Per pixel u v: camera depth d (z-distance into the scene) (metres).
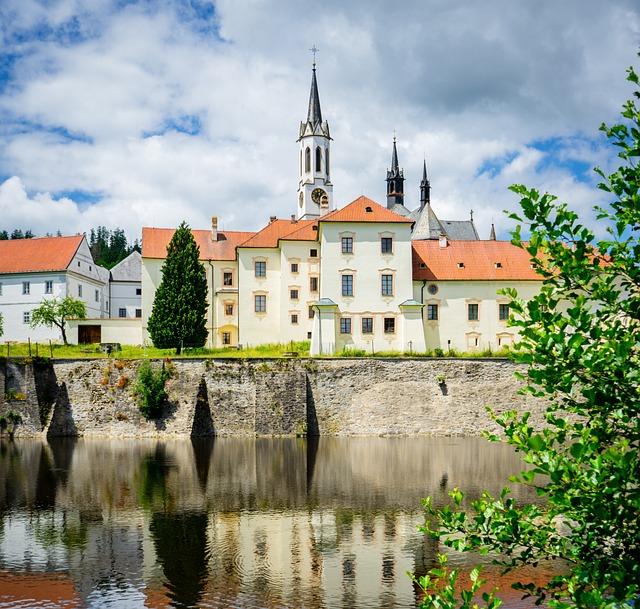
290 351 70.06
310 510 31.53
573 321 8.02
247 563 24.20
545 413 9.16
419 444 53.75
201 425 58.81
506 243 77.56
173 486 36.84
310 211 114.50
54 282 90.06
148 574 23.12
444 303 72.56
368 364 60.16
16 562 24.41
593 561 8.38
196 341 73.50
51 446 52.94
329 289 69.88
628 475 7.53
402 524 29.09
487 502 9.52
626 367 7.81
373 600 20.92
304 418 58.41
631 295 8.50
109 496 34.47
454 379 60.16
